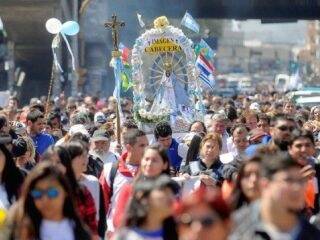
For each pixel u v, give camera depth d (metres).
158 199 17.41
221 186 25.83
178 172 30.78
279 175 16.36
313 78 179.00
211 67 47.00
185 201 15.22
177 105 43.28
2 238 19.02
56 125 41.75
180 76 43.56
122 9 109.44
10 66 102.38
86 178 24.36
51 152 22.64
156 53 43.34
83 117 42.66
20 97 108.38
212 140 27.81
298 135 24.58
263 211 16.53
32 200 19.08
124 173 26.05
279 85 146.12
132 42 112.94
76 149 22.72
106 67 119.50
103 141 31.17
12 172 23.14
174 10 109.62
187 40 43.41
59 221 19.31
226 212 15.17
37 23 96.75
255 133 32.72
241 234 16.50
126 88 43.66
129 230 17.73
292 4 113.50
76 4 101.38
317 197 25.22
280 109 54.56
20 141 28.94
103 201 24.55
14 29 99.00
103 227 24.56
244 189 19.05
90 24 112.06
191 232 15.08
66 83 101.12
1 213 20.70
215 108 61.69
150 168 22.25
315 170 25.25
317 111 47.88
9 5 92.94
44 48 105.00
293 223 16.59
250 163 18.92
